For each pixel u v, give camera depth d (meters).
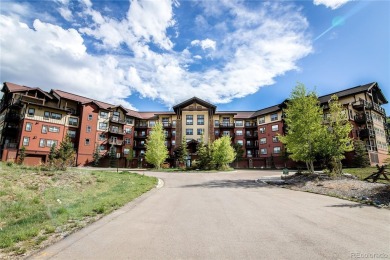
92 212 8.20
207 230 6.32
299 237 5.71
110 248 5.02
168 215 8.09
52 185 12.40
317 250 4.89
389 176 18.48
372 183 13.87
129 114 60.31
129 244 5.26
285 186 16.67
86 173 17.52
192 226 6.72
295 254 4.68
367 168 27.38
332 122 19.89
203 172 32.12
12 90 41.19
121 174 22.06
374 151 36.69
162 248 5.03
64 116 47.25
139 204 10.11
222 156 36.75
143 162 58.88
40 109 43.59
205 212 8.56
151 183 17.62
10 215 7.80
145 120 64.25
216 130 61.94
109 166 51.28
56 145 44.53
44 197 10.14
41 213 7.88
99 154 49.62
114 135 55.81
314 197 11.93
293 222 7.11
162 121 63.56
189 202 10.65
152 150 42.00
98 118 52.59
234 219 7.52
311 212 8.48
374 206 9.41
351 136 36.25
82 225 6.71
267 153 55.47
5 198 9.41
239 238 5.66
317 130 20.28
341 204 9.95
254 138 60.84
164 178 23.67
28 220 7.06
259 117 59.38
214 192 14.01
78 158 47.78
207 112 52.34
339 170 18.91
